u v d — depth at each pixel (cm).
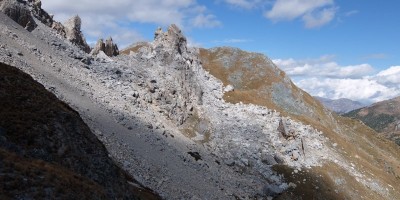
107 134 6688
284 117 13412
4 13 8719
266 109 13100
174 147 8588
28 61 7238
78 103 7038
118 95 9194
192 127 10812
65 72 8162
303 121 13950
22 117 3628
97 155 4059
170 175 7150
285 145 11419
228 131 11069
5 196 2441
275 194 9306
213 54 17200
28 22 9125
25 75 4400
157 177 6700
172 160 7862
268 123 12338
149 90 10562
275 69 16362
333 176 11038
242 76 15662
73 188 2892
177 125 10431
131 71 10906
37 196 2600
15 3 8925
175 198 6400
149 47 12775
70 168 3612
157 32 13250
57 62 8388
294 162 10919
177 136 9550
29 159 3016
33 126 3612
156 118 9625
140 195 4794
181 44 13475
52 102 4141
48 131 3691
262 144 11056
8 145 3234
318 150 12231
